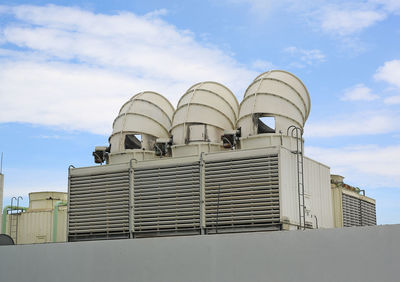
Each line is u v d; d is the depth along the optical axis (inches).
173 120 1589.6
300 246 968.9
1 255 1328.7
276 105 1465.3
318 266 948.0
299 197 1301.7
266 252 999.6
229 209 1326.3
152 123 1632.6
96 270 1187.9
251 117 1467.8
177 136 1550.2
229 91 1638.8
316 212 1433.3
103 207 1489.9
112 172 1501.0
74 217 1528.1
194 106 1552.7
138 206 1440.7
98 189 1509.6
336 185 1660.9
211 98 1569.9
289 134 1450.5
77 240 1513.3
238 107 1621.6
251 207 1307.8
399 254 882.8
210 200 1355.8
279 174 1295.5
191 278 1070.4
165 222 1395.2
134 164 1471.5
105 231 1473.9
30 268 1282.0
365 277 905.5
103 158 1637.6
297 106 1493.6
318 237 954.7
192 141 1520.7
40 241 1991.9
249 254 1016.2
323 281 940.0
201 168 1376.7
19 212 2052.2
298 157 1343.5
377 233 904.9
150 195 1432.1
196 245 1074.7
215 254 1050.7
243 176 1331.2
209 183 1365.7
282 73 1546.5
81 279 1205.1
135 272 1136.8
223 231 1327.5
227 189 1341.0
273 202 1288.1
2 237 1443.2
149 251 1127.0
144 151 1582.2
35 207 2086.6
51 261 1254.9
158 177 1430.9
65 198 2108.8
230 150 1364.4
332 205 1622.8
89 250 1204.5
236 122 1550.2
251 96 1494.8
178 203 1391.5
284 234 987.3
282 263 981.8
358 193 1797.5
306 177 1414.9
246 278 1013.2
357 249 917.8
